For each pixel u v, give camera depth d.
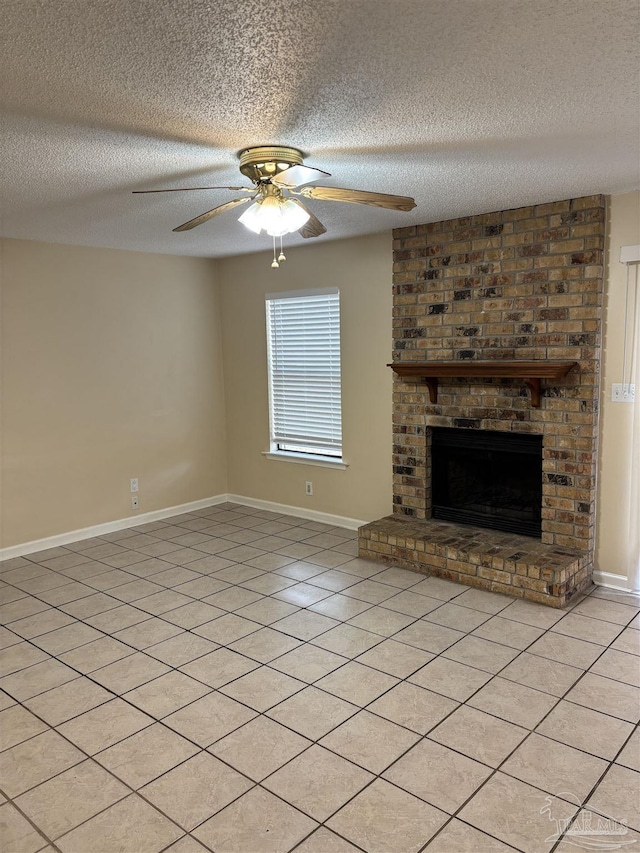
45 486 4.83
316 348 5.29
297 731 2.54
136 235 4.47
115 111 2.19
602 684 2.84
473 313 4.20
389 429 4.84
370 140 2.55
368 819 2.07
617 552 3.87
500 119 2.34
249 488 6.02
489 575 3.86
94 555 4.70
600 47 1.78
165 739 2.50
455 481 4.55
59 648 3.26
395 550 4.32
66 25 1.60
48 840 2.01
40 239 4.57
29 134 2.40
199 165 2.83
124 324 5.23
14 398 4.60
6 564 4.53
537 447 4.07
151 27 1.62
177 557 4.63
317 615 3.59
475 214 4.07
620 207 3.60
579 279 3.74
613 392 3.77
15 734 2.55
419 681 2.88
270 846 1.97
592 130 2.47
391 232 4.61
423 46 1.76
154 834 2.02
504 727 2.54
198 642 3.30
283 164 2.63
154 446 5.54
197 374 5.84
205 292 5.85
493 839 1.98
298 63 1.86
